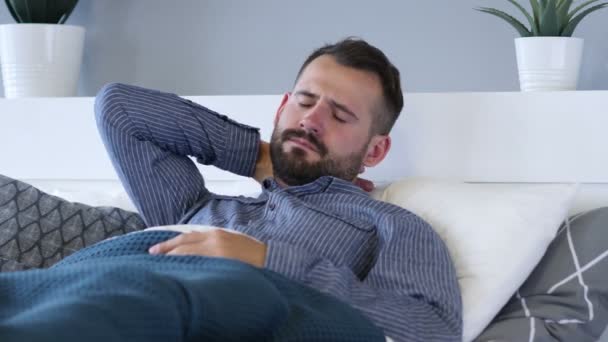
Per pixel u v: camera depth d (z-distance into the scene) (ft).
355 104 6.21
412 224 5.67
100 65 9.10
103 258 4.56
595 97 6.94
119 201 7.16
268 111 7.44
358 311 4.60
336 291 4.87
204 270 4.08
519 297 5.94
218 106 7.53
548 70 7.25
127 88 6.48
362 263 5.79
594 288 5.73
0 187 6.45
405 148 7.22
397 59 8.33
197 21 8.85
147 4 8.96
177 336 3.39
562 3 7.25
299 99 6.26
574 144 6.98
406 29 8.30
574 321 5.69
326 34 8.52
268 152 6.66
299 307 4.14
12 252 6.12
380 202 5.98
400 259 5.45
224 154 6.59
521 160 7.06
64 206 6.49
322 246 5.73
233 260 4.29
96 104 6.49
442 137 7.16
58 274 3.73
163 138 6.44
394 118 6.55
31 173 8.00
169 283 3.54
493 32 8.11
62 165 7.93
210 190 7.48
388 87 6.40
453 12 8.18
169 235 5.10
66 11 8.72
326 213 5.89
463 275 5.80
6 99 8.01
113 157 6.42
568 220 6.29
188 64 8.89
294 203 5.98
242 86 8.78
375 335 4.48
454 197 6.29
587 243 5.93
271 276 4.33
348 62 6.30
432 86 8.27
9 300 3.68
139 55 9.01
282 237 5.75
